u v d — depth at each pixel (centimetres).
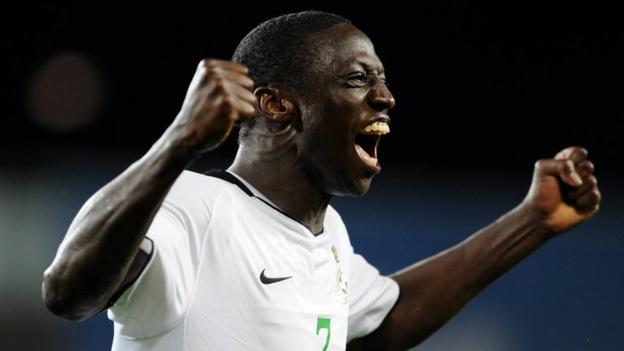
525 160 3831
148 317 949
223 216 1007
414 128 3828
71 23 3694
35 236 2595
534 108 3838
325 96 1059
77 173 2908
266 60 1079
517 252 1267
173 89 3747
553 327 2441
